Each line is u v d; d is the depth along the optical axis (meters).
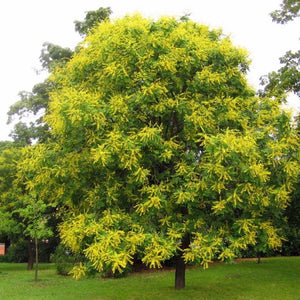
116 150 6.14
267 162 6.59
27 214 14.60
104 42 7.13
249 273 12.98
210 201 6.91
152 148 6.73
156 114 7.01
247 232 6.68
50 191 8.12
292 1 13.38
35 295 11.15
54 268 21.33
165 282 12.15
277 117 7.12
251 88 8.12
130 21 7.62
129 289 11.27
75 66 7.86
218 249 6.67
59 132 7.29
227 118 7.21
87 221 6.49
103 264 5.90
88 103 6.55
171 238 6.48
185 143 7.64
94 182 7.55
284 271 13.27
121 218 6.62
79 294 11.07
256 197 6.46
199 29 8.21
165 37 7.26
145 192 6.81
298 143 7.06
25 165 7.64
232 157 5.83
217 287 10.57
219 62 7.65
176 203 6.93
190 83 7.37
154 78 7.11
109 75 7.07
